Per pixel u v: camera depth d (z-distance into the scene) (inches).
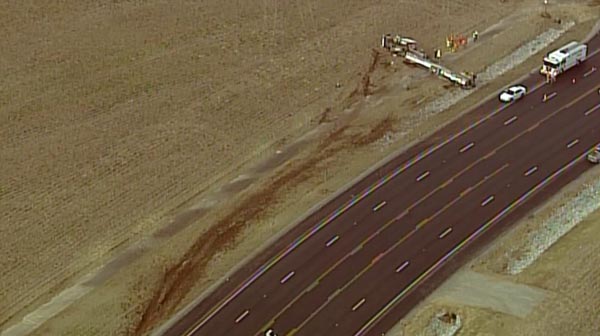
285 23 7086.6
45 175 5452.8
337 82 6368.1
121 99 6176.2
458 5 7357.3
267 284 4579.2
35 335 4325.8
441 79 6363.2
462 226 4975.4
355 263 4712.1
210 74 6466.5
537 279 4547.2
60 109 6058.1
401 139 5718.5
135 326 4352.9
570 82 6304.1
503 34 6939.0
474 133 5757.9
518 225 4982.8
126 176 5467.5
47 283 4675.2
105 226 5068.9
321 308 4436.5
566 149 5620.1
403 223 4995.1
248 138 5802.2
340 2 7377.0
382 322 4347.9
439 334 4234.7
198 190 5344.5
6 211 5167.3
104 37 6855.3
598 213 5044.3
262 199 5216.5
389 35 6919.3
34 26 6948.8
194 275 4655.5
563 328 4178.2
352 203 5142.7
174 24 7037.4
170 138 5802.2
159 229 5029.5
